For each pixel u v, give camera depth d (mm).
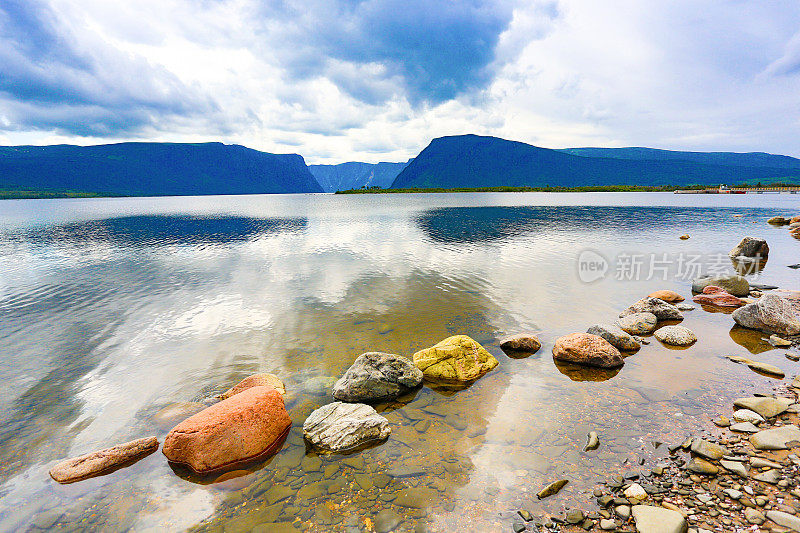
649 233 47938
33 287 24547
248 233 54406
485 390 10930
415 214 87562
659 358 12664
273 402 9352
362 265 29938
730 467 7129
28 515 6977
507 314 17797
